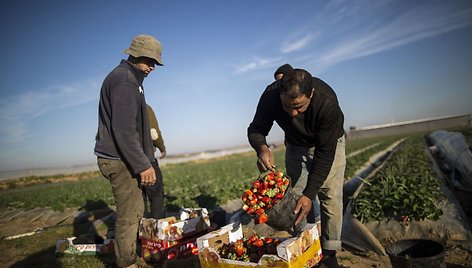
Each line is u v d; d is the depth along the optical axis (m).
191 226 4.70
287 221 3.41
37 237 6.88
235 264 3.27
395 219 5.24
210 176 19.23
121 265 3.91
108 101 3.83
